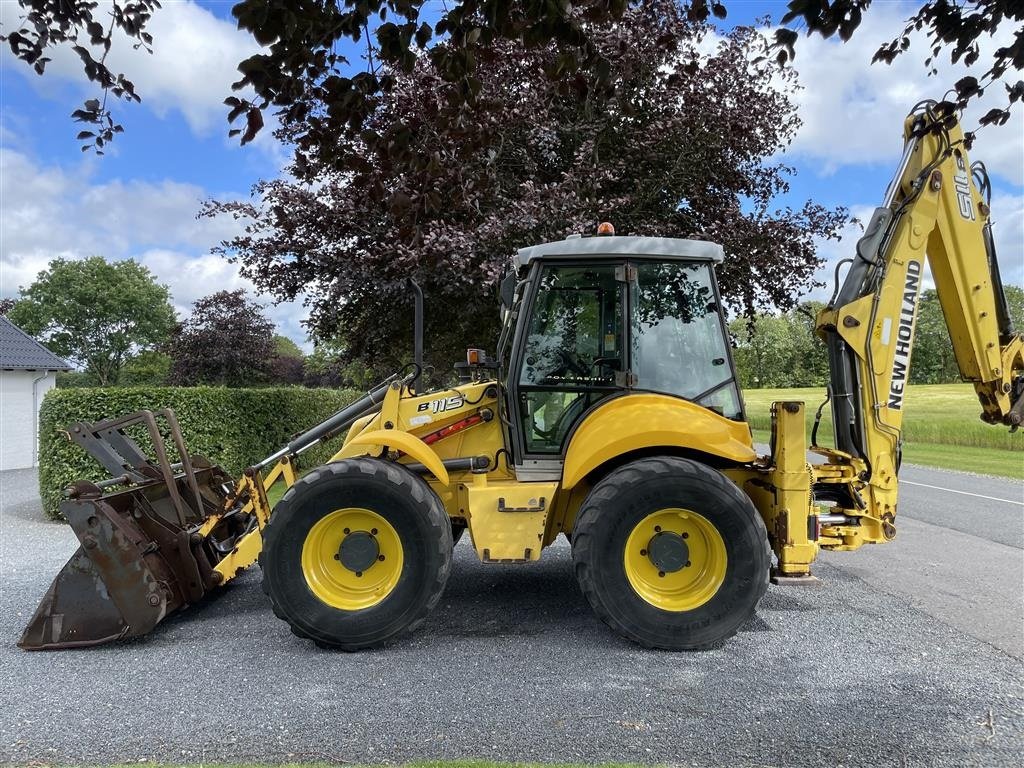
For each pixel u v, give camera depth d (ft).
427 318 31.89
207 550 15.98
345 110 8.77
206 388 29.12
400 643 13.43
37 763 9.07
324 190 27.20
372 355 34.99
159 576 13.67
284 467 15.10
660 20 23.58
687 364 14.42
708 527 13.01
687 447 13.48
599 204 24.67
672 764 8.95
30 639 13.17
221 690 11.31
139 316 172.45
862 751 9.27
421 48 8.36
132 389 27.04
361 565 13.44
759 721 10.10
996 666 12.17
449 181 15.58
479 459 14.52
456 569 19.06
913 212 15.07
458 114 9.69
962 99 8.26
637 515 12.97
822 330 15.66
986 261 15.61
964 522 26.61
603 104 25.59
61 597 13.32
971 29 7.70
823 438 56.03
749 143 26.94
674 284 14.58
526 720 10.15
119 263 174.40
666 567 13.17
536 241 24.32
